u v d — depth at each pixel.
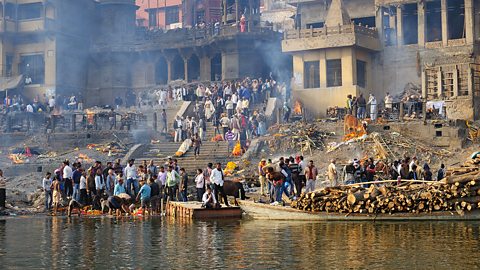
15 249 35.72
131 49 121.75
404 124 79.94
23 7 118.75
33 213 62.75
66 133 96.50
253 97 98.50
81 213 61.53
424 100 85.75
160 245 36.47
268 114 92.75
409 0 96.94
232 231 42.50
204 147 85.69
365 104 87.19
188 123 90.62
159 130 102.31
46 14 117.19
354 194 47.75
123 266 30.05
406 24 98.75
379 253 32.16
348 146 76.75
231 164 77.69
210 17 135.62
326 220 48.53
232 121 86.81
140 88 122.62
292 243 36.12
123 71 123.06
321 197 48.81
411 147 76.06
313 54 97.00
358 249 33.53
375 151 75.31
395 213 47.41
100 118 100.06
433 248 33.38
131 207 60.44
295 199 52.56
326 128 83.94
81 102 115.75
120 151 88.19
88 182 62.41
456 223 44.91
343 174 65.75
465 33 94.25
